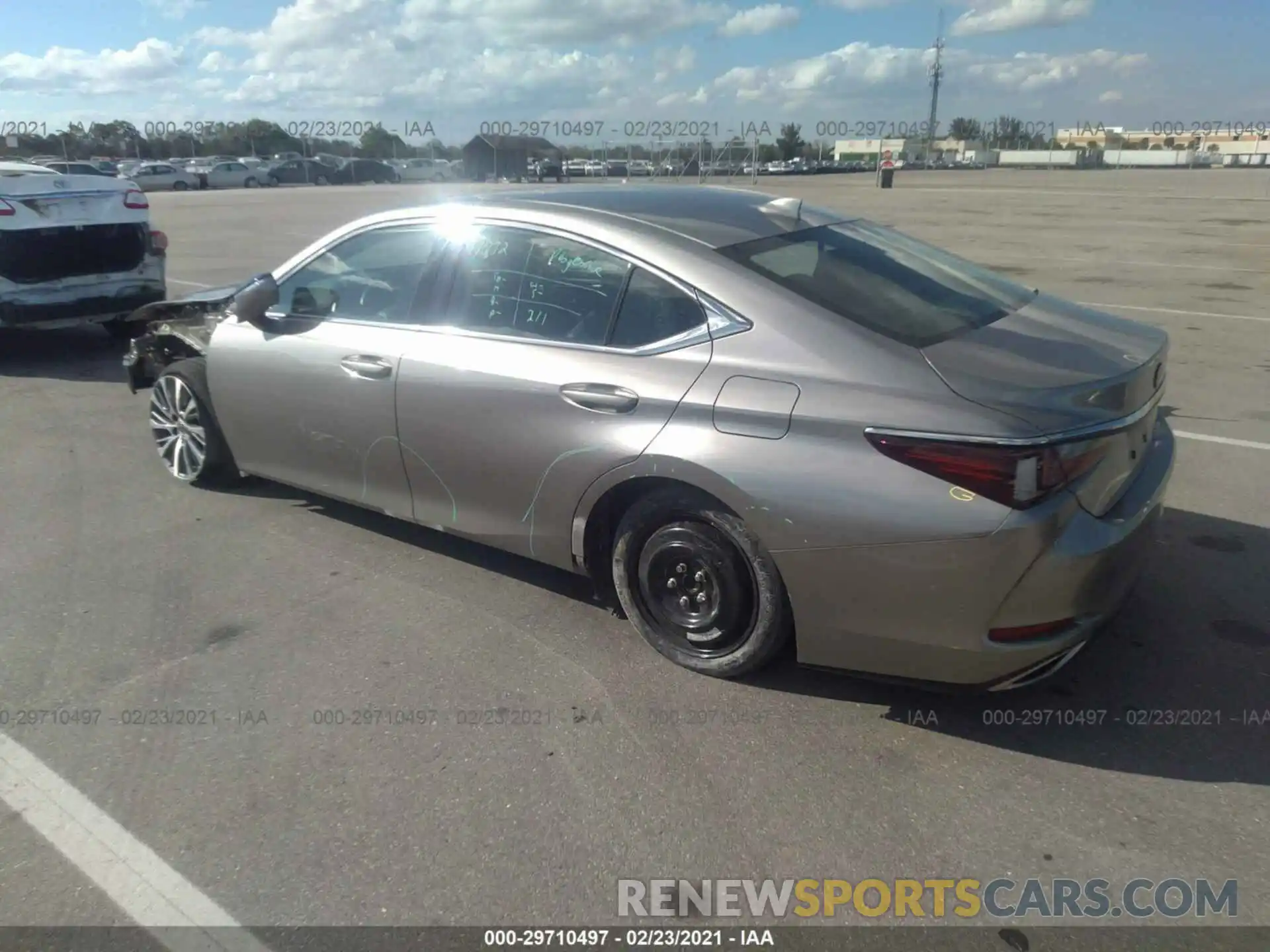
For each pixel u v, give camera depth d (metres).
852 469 2.87
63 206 7.98
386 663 3.54
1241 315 9.77
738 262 3.29
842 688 3.34
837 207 24.23
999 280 3.85
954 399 2.79
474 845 2.65
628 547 3.46
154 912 2.45
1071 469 2.74
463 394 3.74
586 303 3.51
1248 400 6.76
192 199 33.84
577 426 3.43
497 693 3.34
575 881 2.52
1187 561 4.22
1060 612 2.80
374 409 4.08
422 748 3.05
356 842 2.66
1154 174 46.81
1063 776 2.88
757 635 3.23
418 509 4.12
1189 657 3.48
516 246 3.74
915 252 3.85
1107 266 13.34
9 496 5.27
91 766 3.00
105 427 6.55
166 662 3.58
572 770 2.94
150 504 5.13
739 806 2.78
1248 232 17.75
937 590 2.81
